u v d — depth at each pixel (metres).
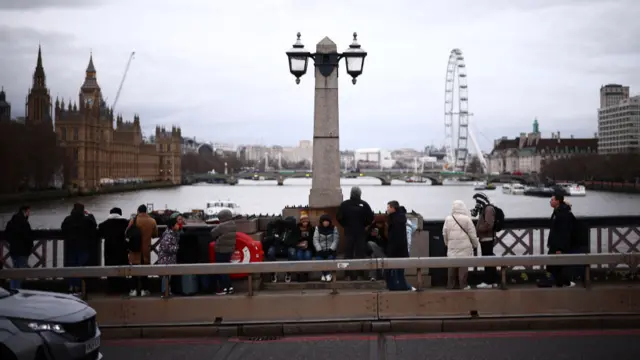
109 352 10.47
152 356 10.23
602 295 11.79
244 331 11.45
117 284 13.48
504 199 140.38
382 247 14.10
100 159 198.12
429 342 10.75
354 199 13.63
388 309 11.63
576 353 10.04
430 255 14.34
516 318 11.59
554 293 11.75
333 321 11.53
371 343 10.73
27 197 126.00
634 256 11.50
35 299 9.09
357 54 14.66
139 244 13.24
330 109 15.03
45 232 14.08
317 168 15.05
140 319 11.59
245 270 11.31
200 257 13.93
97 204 125.81
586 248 14.42
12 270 11.25
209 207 89.00
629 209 97.31
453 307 11.66
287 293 12.07
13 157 121.75
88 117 188.62
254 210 104.38
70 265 13.84
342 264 11.34
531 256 11.48
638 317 11.65
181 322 11.55
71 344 8.59
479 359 9.79
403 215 12.76
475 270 13.99
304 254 13.97
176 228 13.07
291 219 14.18
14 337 8.27
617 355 9.92
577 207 103.69
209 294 12.41
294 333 11.48
